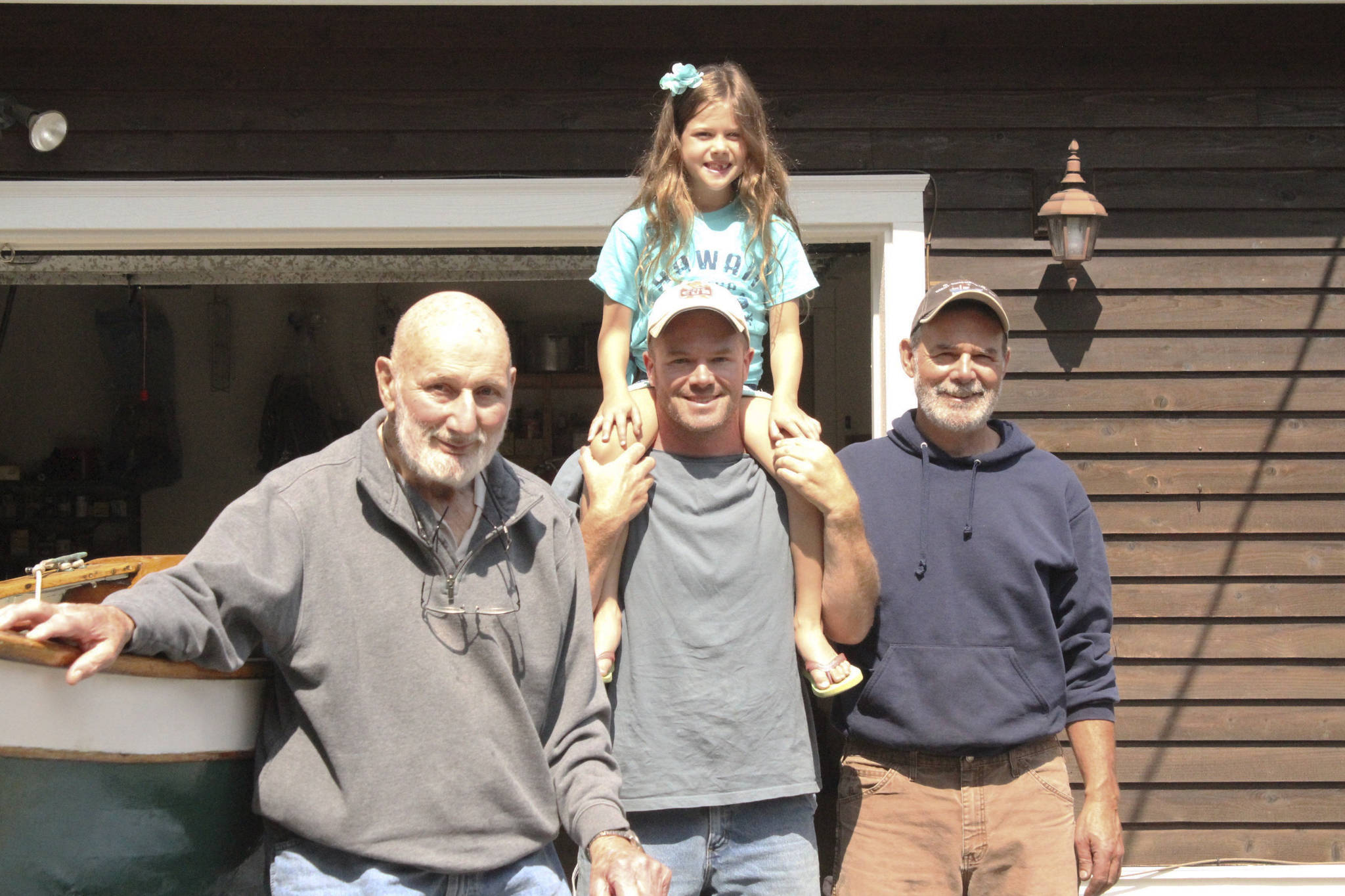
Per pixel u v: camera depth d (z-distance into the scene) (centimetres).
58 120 366
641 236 269
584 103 381
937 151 383
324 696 188
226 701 196
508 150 380
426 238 386
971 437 263
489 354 192
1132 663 379
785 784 230
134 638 166
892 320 379
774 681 233
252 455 725
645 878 184
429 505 196
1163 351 383
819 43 381
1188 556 381
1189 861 375
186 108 380
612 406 247
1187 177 387
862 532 238
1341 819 376
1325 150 388
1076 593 257
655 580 236
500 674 194
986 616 248
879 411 386
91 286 706
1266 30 385
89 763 180
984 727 244
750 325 267
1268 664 380
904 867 247
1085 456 382
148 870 191
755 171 270
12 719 170
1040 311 382
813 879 234
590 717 208
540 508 208
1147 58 387
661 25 380
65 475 695
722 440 246
